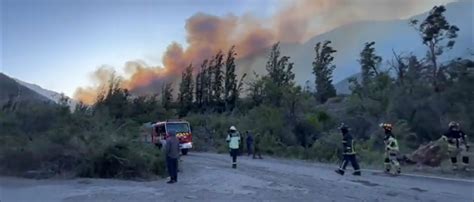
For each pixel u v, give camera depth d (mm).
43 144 16531
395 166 18453
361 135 45375
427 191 13727
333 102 70875
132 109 61000
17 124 18312
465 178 16578
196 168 21750
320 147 32812
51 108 19531
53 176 16062
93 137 17828
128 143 17969
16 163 16156
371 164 23719
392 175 18062
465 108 42375
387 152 18844
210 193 13242
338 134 34312
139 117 60625
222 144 46250
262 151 38969
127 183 15406
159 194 12953
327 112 53031
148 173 17750
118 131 21141
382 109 46562
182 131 35844
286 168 22344
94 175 16875
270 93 52719
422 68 56969
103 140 17750
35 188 13641
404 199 12352
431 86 50969
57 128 18109
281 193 13328
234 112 67562
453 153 18531
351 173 19328
